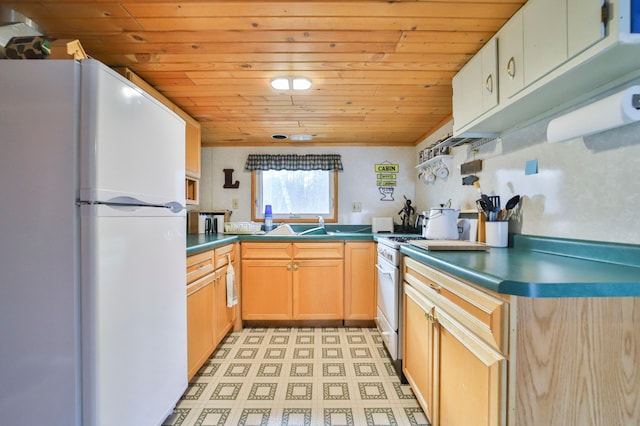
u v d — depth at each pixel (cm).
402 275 186
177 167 150
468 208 220
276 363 212
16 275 96
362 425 150
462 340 105
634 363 84
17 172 95
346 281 275
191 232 306
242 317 275
